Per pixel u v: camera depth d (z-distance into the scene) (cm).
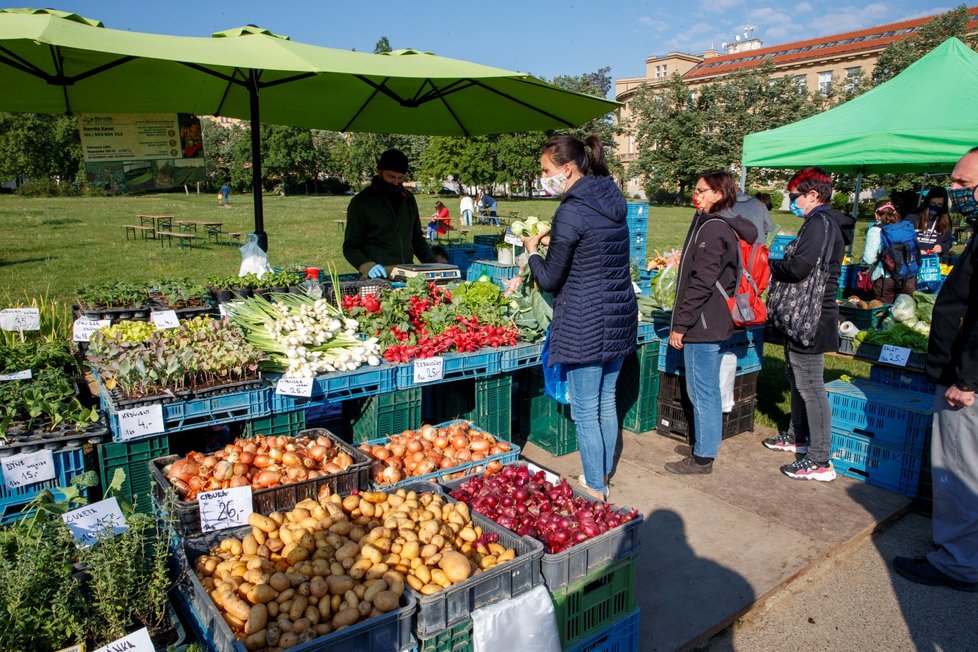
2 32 316
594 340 377
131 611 228
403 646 224
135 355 324
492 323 468
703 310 439
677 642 307
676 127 4797
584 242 364
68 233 2025
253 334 394
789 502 443
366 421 417
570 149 362
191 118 498
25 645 205
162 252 1661
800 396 493
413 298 470
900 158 655
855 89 4228
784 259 451
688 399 531
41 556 219
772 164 765
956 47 712
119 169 477
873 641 319
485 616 236
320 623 220
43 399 313
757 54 6731
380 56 468
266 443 316
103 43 335
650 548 384
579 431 409
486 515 296
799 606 346
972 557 351
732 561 373
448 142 4922
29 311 473
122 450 316
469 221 2595
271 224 2530
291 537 255
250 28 463
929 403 459
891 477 462
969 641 319
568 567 260
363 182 5934
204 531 263
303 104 682
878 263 829
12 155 5128
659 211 4053
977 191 328
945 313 338
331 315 434
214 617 217
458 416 484
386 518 268
